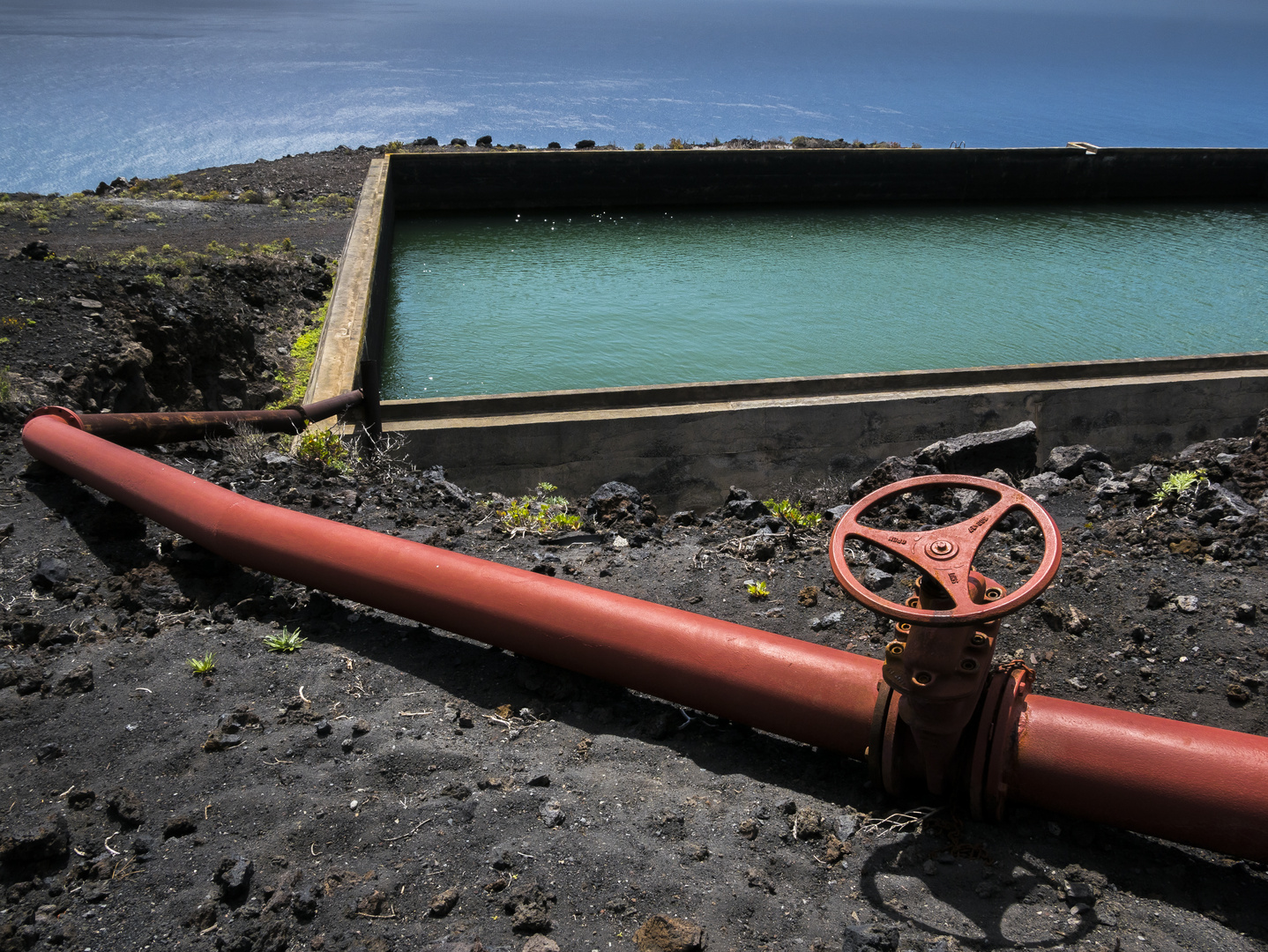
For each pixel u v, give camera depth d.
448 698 4.22
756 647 3.72
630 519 7.03
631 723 4.12
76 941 2.86
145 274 13.16
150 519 5.64
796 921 2.95
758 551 5.80
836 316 18.91
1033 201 31.86
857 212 29.69
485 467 10.31
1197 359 12.23
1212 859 3.32
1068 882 3.11
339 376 10.51
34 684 4.13
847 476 11.28
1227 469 7.07
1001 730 3.20
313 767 3.67
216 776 3.61
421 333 17.41
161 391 10.42
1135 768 3.06
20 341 8.84
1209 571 5.28
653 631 3.87
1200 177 32.41
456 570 4.30
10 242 16.55
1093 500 6.93
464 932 2.89
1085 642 4.69
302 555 4.62
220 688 4.21
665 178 28.94
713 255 23.83
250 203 22.56
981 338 17.77
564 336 17.41
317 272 17.22
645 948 2.80
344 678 4.34
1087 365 11.94
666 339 17.31
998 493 3.12
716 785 3.66
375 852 3.22
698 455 10.74
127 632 4.65
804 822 3.37
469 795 3.52
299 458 7.29
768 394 11.16
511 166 27.75
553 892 3.03
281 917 2.93
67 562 5.23
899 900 3.04
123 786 3.55
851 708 3.48
